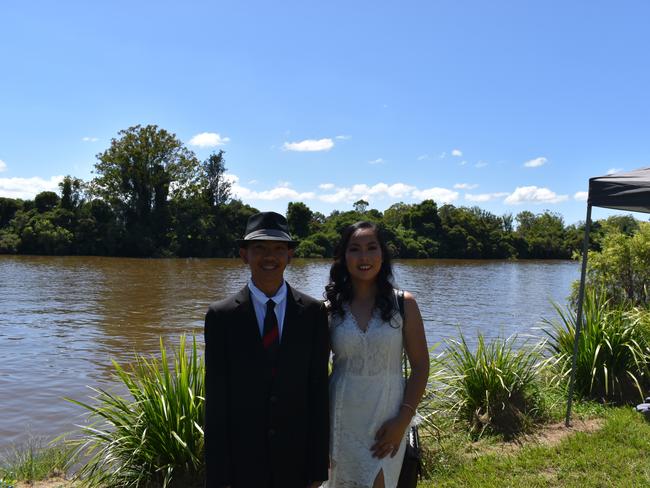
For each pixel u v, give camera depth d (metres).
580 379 6.23
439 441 4.74
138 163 61.12
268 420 2.47
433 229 76.50
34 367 10.10
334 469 2.78
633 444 4.71
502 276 41.78
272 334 2.52
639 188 4.89
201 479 4.18
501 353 5.74
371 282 2.87
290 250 2.65
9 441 6.31
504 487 4.00
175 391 4.39
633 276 9.09
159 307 19.42
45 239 54.69
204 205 65.38
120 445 4.37
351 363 2.77
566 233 84.62
